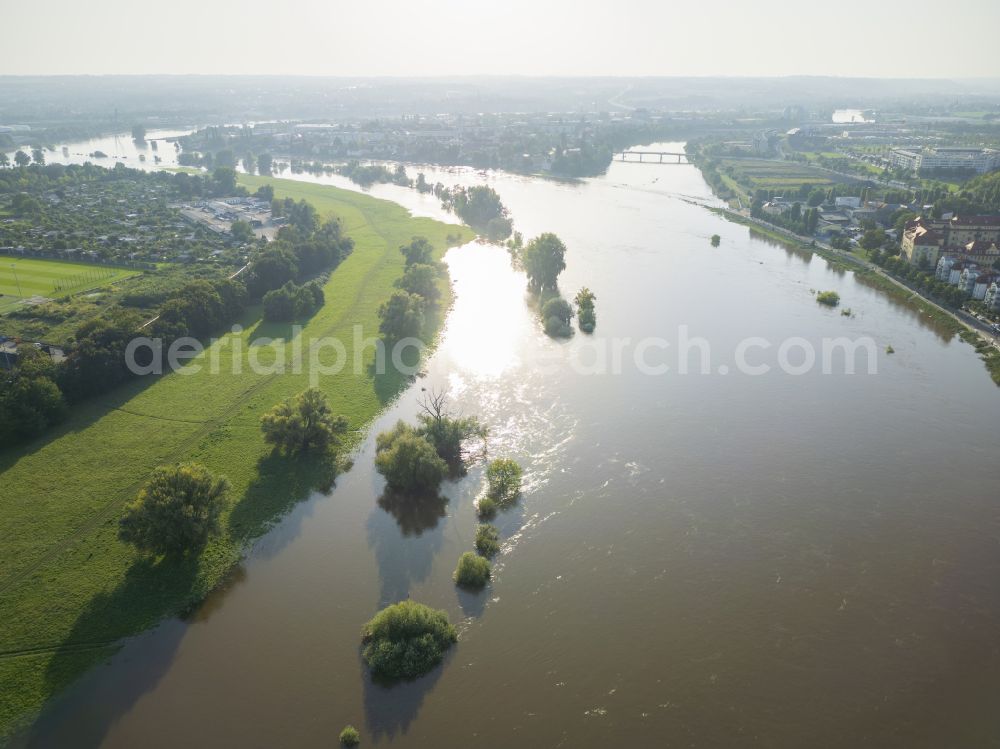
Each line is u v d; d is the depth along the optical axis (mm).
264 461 165625
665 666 113062
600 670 112250
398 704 106250
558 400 196750
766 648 116375
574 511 150250
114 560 133125
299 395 174875
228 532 142125
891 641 117500
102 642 116375
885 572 132625
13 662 111812
